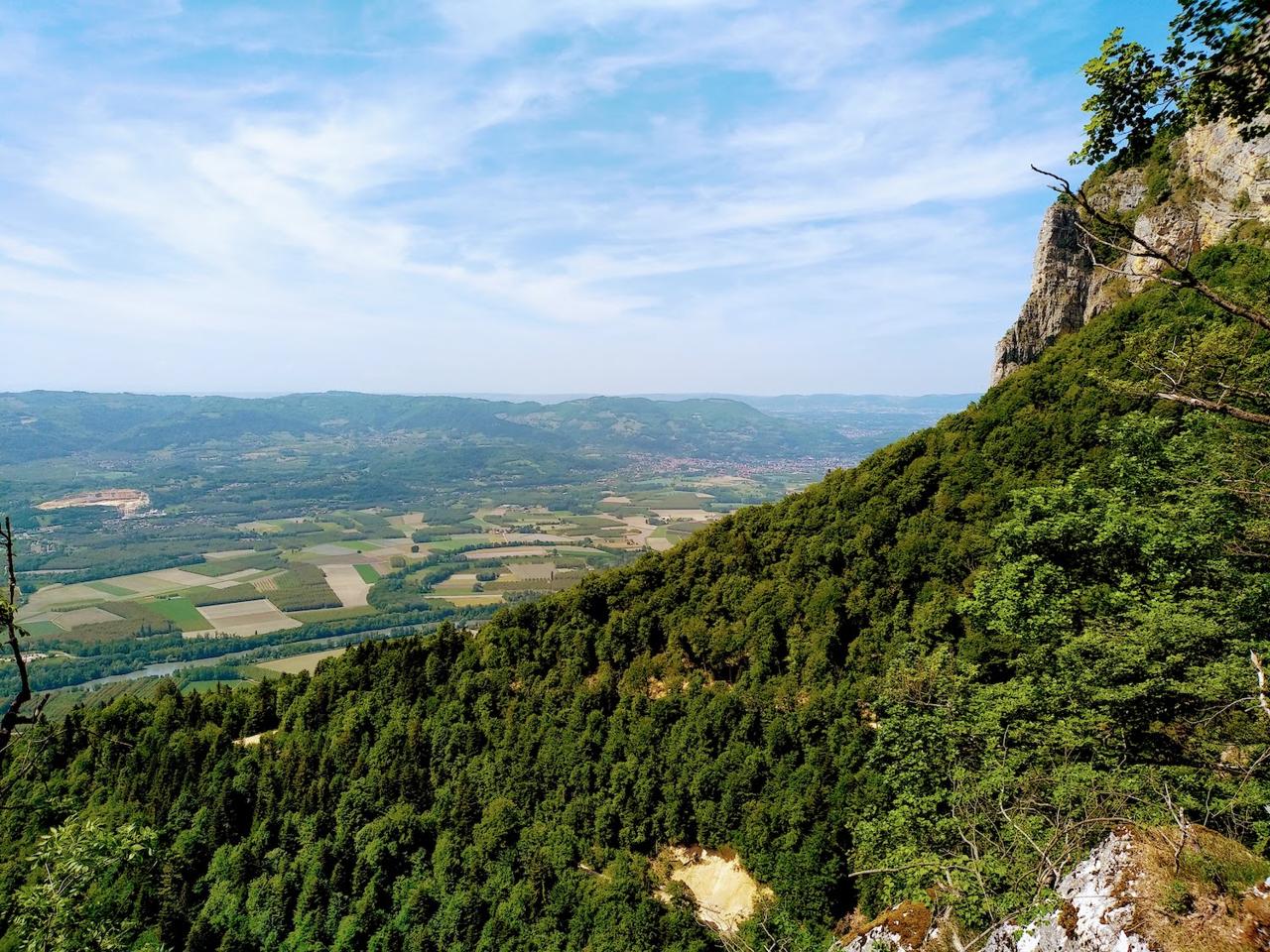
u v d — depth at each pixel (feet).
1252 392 48.73
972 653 118.42
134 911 132.98
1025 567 83.10
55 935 48.55
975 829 53.47
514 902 126.41
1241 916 28.66
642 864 126.82
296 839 147.33
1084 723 61.46
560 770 142.31
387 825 141.90
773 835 117.60
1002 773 57.11
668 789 131.13
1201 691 55.88
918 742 76.48
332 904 133.59
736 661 151.12
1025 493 89.25
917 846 60.54
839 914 108.58
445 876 134.10
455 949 123.75
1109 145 40.16
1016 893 40.06
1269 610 66.44
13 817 109.60
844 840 111.04
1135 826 35.06
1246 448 78.07
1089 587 80.74
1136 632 63.52
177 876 140.97
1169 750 61.98
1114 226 31.40
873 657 136.98
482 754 153.28
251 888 138.31
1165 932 28.86
